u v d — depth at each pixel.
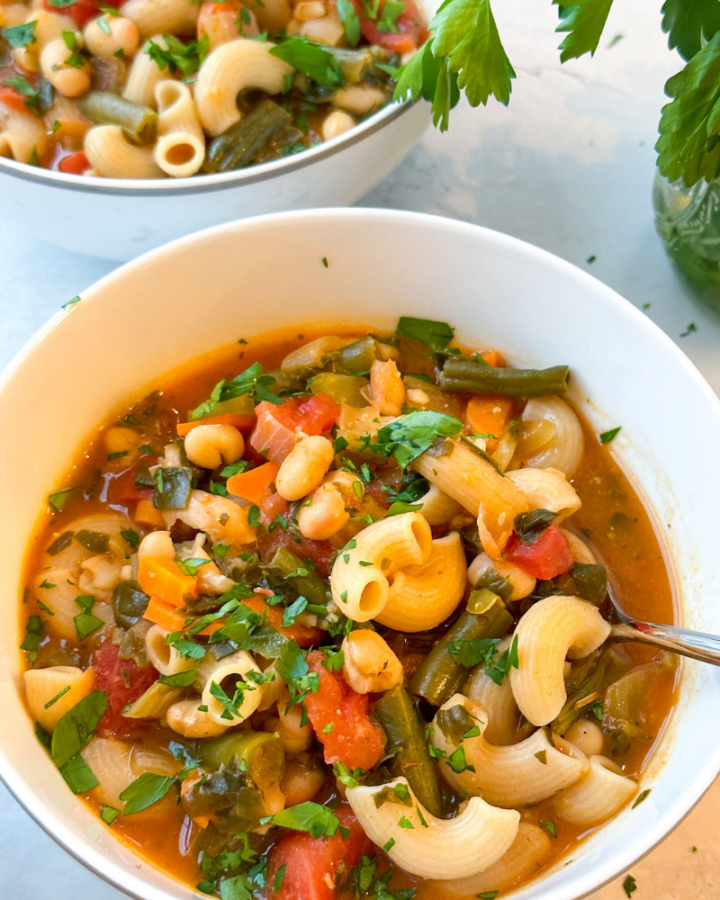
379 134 0.38
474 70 0.35
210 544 0.34
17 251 0.42
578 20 0.35
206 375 0.37
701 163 0.35
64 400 0.35
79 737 0.32
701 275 0.40
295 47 0.40
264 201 0.38
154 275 0.35
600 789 0.32
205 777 0.31
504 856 0.31
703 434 0.33
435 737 0.32
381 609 0.32
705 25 0.36
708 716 0.31
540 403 0.36
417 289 0.37
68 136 0.40
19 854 0.34
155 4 0.40
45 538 0.35
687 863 0.34
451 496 0.34
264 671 0.32
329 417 0.35
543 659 0.32
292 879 0.31
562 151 0.44
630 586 0.35
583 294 0.35
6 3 0.42
